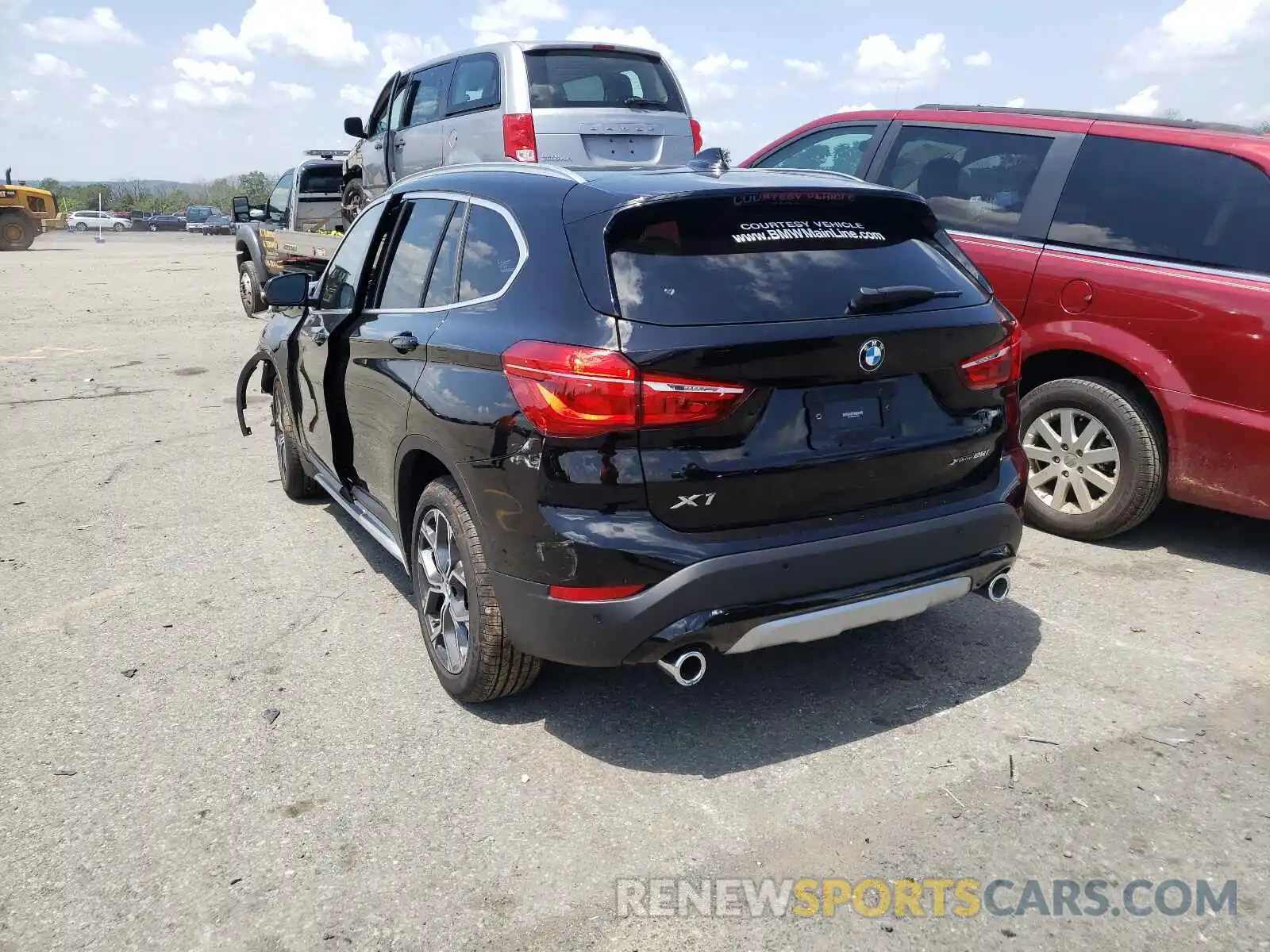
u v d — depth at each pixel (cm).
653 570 287
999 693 362
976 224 552
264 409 868
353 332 439
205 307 1619
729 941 246
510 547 308
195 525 571
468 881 269
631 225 304
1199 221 471
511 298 324
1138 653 392
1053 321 507
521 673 344
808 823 290
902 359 314
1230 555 496
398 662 399
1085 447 504
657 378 281
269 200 1577
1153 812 291
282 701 368
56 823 297
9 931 253
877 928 249
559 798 305
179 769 324
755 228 316
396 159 1052
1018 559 493
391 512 415
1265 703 353
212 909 260
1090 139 520
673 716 352
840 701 359
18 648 415
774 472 297
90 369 1058
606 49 901
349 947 246
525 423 299
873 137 625
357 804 304
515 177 364
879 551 311
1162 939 243
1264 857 272
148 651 411
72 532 558
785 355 292
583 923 253
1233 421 449
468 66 913
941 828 286
